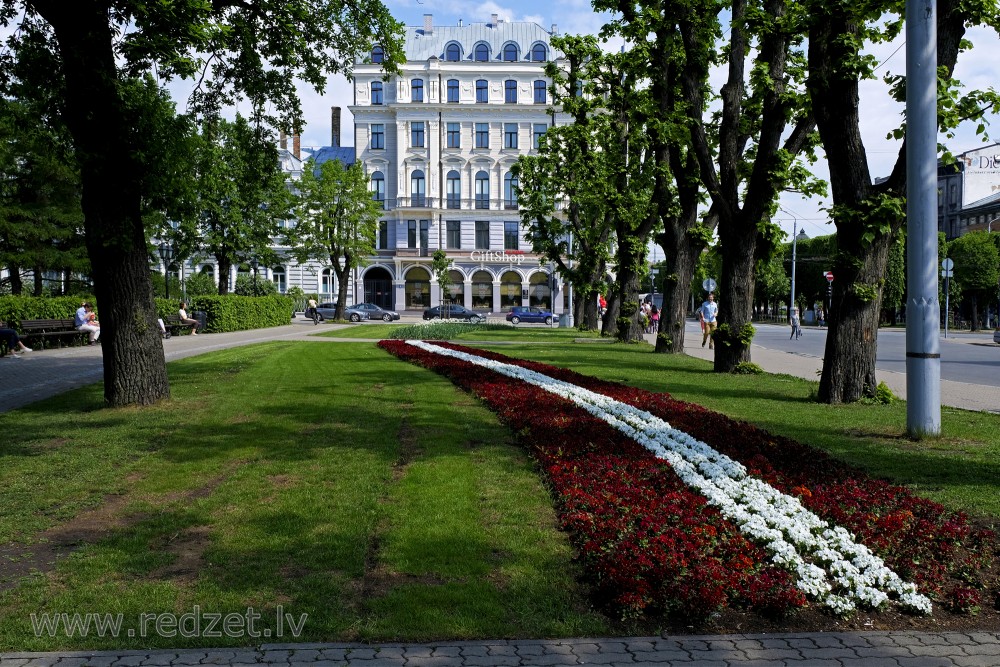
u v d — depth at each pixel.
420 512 6.02
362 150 71.38
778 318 79.19
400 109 70.19
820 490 6.34
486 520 5.89
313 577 4.73
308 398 12.47
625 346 27.52
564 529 5.65
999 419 10.70
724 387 14.47
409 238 71.31
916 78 8.95
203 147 12.78
